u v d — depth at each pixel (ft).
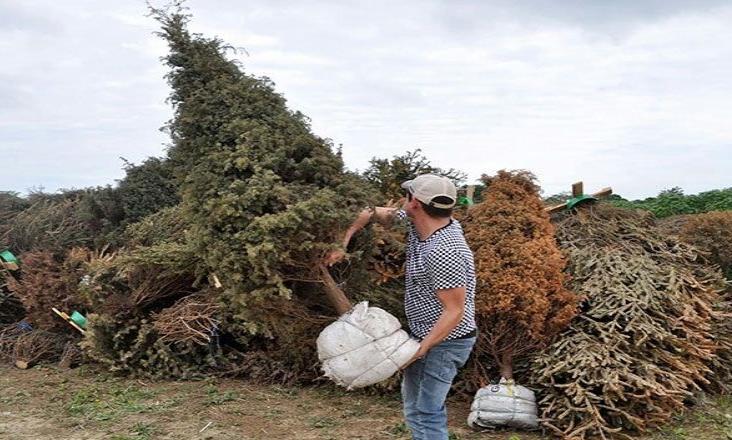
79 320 26.50
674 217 30.14
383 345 13.16
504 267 19.36
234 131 16.26
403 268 21.03
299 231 14.85
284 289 14.94
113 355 25.12
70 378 25.29
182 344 24.84
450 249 12.78
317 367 23.29
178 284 25.77
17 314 31.07
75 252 28.96
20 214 33.27
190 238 16.10
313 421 19.90
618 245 22.67
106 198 31.45
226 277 15.42
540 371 18.92
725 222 25.99
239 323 23.85
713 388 21.44
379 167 22.56
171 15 17.26
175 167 17.10
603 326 19.51
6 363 27.76
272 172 15.57
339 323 13.64
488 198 20.99
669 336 19.38
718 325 22.11
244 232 14.88
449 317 12.66
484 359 21.04
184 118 16.58
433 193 13.11
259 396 22.45
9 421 20.42
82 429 19.56
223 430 19.22
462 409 20.59
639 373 18.57
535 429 18.75
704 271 23.12
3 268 30.42
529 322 19.08
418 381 13.46
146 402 21.97
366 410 20.90
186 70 17.11
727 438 17.98
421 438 13.48
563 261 20.45
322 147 16.55
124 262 25.43
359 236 16.35
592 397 17.94
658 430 18.43
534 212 20.67
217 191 15.57
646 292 20.25
